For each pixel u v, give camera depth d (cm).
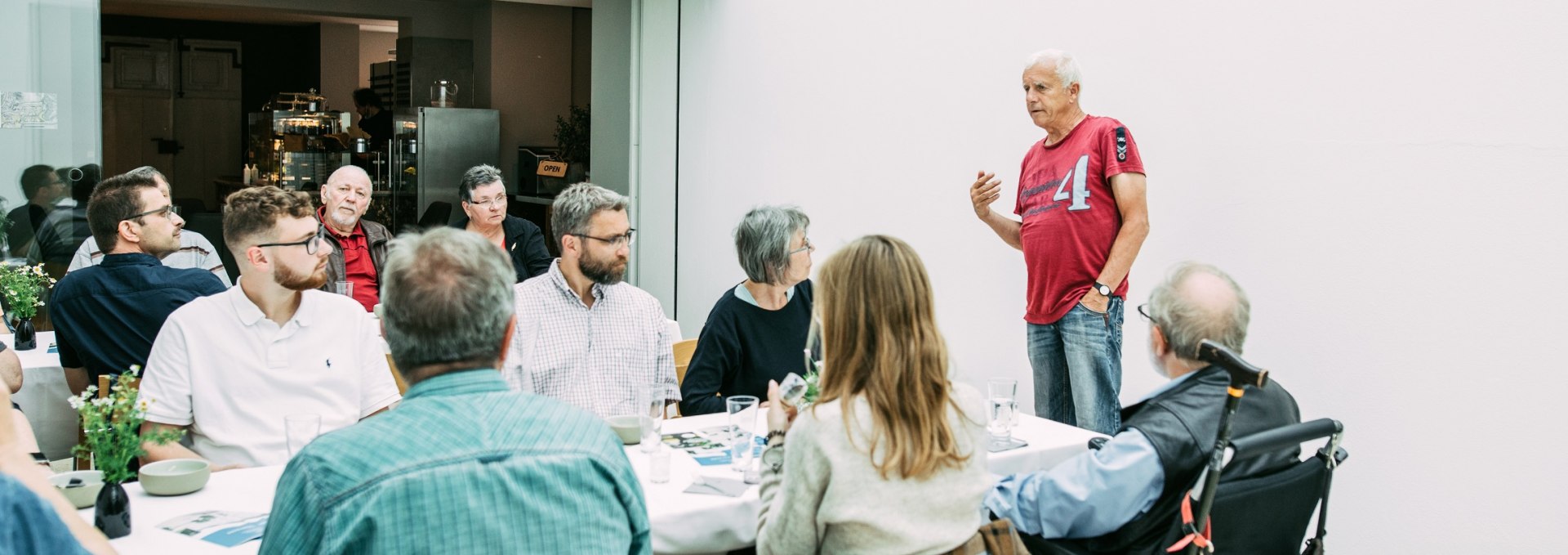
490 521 143
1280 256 358
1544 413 295
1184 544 204
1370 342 335
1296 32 350
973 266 470
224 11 1202
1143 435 214
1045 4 434
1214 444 213
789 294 342
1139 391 405
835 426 187
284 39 1343
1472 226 309
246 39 1333
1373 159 331
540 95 1062
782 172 594
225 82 1332
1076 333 364
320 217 514
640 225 730
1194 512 207
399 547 139
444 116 998
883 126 520
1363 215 335
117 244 340
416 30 1063
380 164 1026
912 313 188
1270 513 220
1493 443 306
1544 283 293
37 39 535
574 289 312
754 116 618
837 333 192
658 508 225
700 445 278
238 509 218
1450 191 313
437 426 147
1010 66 448
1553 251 291
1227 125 371
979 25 462
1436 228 317
